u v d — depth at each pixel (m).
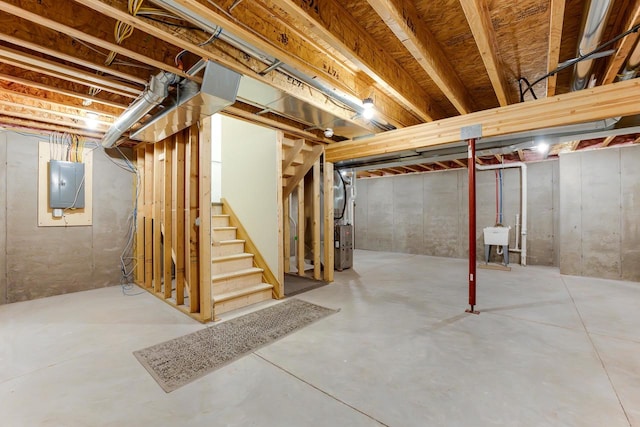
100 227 4.44
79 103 3.06
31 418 1.61
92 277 4.36
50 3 1.63
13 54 1.99
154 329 2.80
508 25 2.14
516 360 2.19
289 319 3.04
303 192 5.22
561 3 1.53
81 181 4.20
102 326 2.88
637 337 2.58
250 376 2.01
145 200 4.29
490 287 4.31
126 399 1.77
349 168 5.89
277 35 2.02
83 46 2.10
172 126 2.97
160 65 2.07
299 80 2.60
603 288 4.26
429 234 7.70
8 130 3.70
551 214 6.04
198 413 1.65
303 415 1.63
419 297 3.82
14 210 3.73
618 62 2.19
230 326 2.86
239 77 2.21
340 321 2.99
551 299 3.71
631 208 4.74
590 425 1.53
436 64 2.37
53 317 3.13
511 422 1.56
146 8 1.63
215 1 1.65
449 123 3.33
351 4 1.96
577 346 2.41
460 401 1.73
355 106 2.92
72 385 1.91
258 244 4.10
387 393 1.82
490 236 6.08
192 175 3.18
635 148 4.72
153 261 4.12
